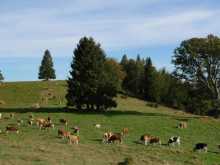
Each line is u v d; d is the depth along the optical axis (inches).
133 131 2564.0
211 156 2054.6
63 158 1731.1
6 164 1537.9
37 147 1916.8
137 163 1743.4
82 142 2142.0
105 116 3088.1
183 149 2142.0
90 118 2972.4
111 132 2428.6
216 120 3208.7
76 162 1674.5
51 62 7012.8
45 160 1664.6
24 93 4704.7
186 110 4972.9
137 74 5846.5
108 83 3486.7
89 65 3464.6
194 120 3107.8
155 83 5457.7
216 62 3501.5
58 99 4345.5
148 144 2196.1
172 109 4869.6
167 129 2699.3
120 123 2819.9
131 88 5831.7
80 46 3533.5
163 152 2028.8
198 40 3516.2
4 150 1801.2
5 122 2689.5
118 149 2010.3
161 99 5383.9
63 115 3065.9
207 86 3563.0
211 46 3444.9
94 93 3435.0
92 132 2452.0
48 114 3100.4
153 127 2733.8
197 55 3501.5
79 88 3420.3
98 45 3575.3
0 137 2135.8
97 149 1984.5
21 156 1699.1
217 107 3631.9
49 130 2433.6
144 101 5123.0
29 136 2209.6
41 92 4763.8
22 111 3307.1
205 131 2746.1
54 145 2006.6
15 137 2156.7
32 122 2623.0
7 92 4736.7
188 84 3614.7
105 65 3622.0
